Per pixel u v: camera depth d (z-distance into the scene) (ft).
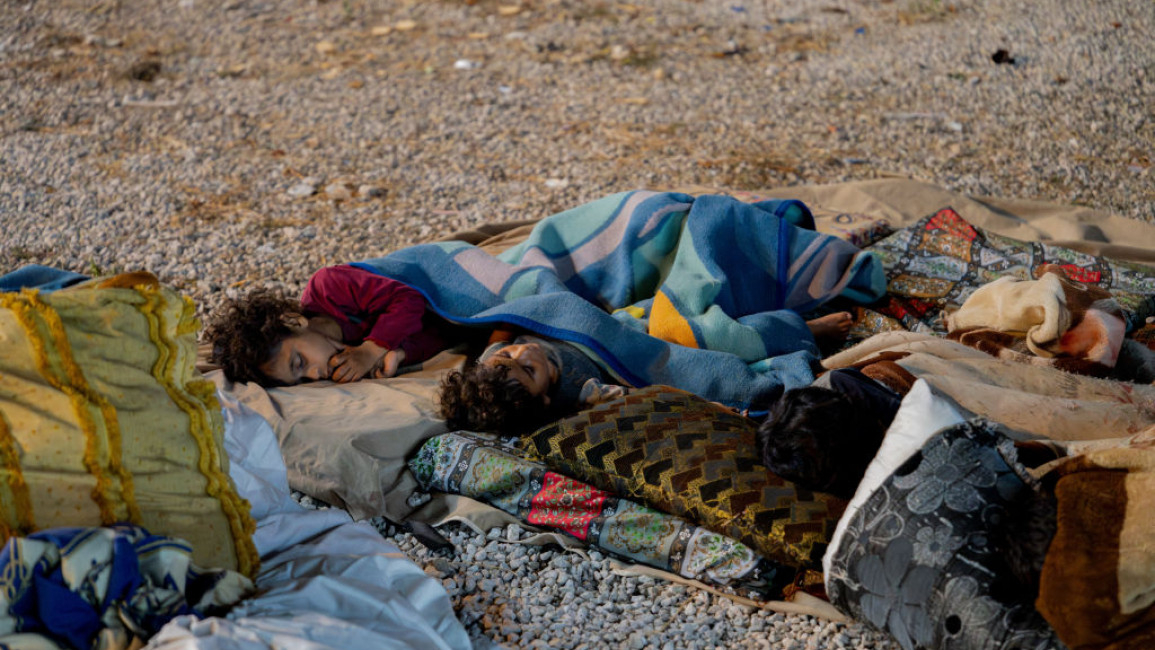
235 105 23.58
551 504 9.72
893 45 26.30
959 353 11.09
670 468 9.25
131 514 7.48
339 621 7.20
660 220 13.33
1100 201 17.74
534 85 24.68
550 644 8.54
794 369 11.25
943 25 27.43
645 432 9.66
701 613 8.81
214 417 8.24
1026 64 24.44
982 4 28.60
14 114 22.97
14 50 26.86
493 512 9.95
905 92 23.36
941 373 10.30
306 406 10.97
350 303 12.19
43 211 18.42
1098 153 19.75
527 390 10.54
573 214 13.89
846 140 21.02
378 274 12.57
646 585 9.24
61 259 16.67
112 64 25.96
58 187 19.43
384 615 7.66
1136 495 6.98
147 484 7.57
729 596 8.93
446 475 10.19
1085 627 6.63
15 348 7.34
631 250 13.28
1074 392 10.22
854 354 11.61
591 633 8.64
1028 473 7.61
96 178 19.84
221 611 7.42
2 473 7.06
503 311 11.93
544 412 10.78
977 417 8.04
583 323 11.57
